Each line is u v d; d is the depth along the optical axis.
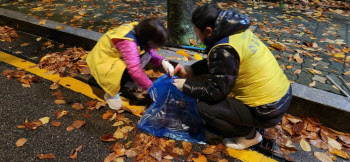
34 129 2.33
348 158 2.13
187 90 2.01
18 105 2.63
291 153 2.19
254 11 5.20
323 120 2.45
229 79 1.79
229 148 2.23
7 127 2.35
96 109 2.64
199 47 3.50
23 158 2.06
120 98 2.83
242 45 1.77
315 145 2.26
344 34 4.21
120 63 2.43
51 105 2.66
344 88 2.80
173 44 3.49
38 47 3.86
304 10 5.29
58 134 2.30
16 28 4.44
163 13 4.96
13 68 3.30
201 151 2.20
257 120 1.94
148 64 3.25
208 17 1.77
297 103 2.51
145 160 2.06
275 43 3.77
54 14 4.80
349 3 5.67
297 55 3.43
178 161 2.09
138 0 5.78
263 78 1.82
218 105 1.98
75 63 3.35
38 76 3.14
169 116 2.34
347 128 2.37
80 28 3.96
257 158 2.15
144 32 2.26
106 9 5.15
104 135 2.31
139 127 2.36
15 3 5.35
